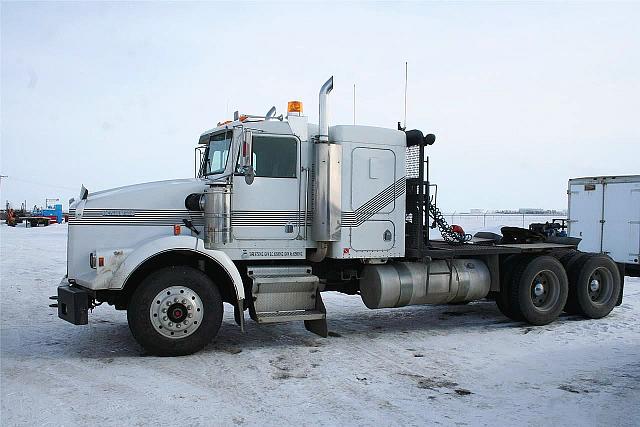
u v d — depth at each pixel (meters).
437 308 10.98
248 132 7.14
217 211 7.14
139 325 6.76
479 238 10.72
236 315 7.82
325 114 7.62
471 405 5.34
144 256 6.80
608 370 6.58
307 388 5.80
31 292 12.33
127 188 7.48
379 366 6.66
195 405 5.25
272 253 7.61
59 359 6.82
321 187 7.62
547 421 4.96
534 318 9.17
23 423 4.74
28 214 64.31
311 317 7.46
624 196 15.02
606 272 9.95
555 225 17.64
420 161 8.45
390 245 8.20
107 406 5.18
